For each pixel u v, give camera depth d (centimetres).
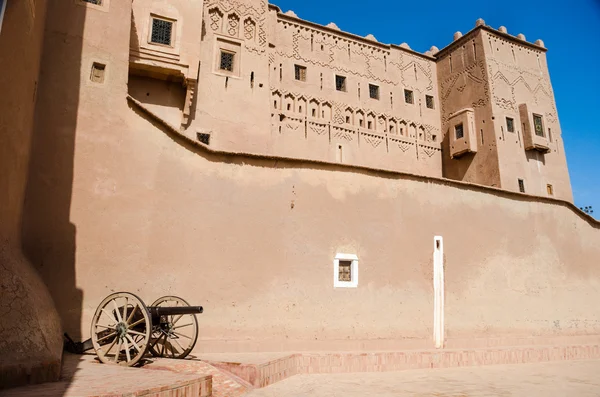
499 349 1327
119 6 1110
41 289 802
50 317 754
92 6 1078
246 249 1110
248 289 1091
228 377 828
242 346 1048
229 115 1744
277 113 2019
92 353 863
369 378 1021
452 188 1486
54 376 632
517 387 980
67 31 1033
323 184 1249
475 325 1413
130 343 827
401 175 1387
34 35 874
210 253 1069
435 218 1422
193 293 1032
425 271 1357
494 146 2222
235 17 1881
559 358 1440
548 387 993
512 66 2427
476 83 2375
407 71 2514
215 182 1115
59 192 951
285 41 2164
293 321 1126
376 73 2395
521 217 1628
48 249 916
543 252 1647
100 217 978
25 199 909
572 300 1667
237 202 1127
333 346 1155
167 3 1570
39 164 943
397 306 1281
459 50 2512
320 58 2239
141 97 1571
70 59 1022
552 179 2375
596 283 1766
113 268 967
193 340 926
